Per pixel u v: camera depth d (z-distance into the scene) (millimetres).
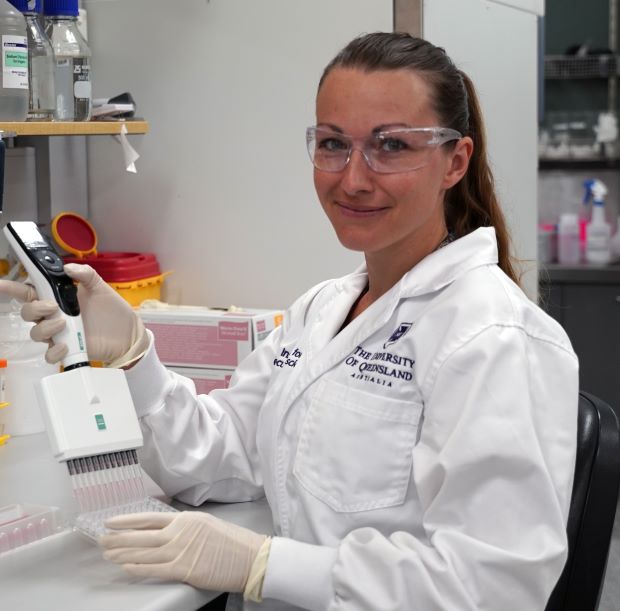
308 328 1462
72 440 1238
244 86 2145
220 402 1556
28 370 1799
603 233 4246
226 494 1503
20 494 1494
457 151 1300
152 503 1319
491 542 1100
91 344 1393
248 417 1532
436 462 1137
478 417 1121
